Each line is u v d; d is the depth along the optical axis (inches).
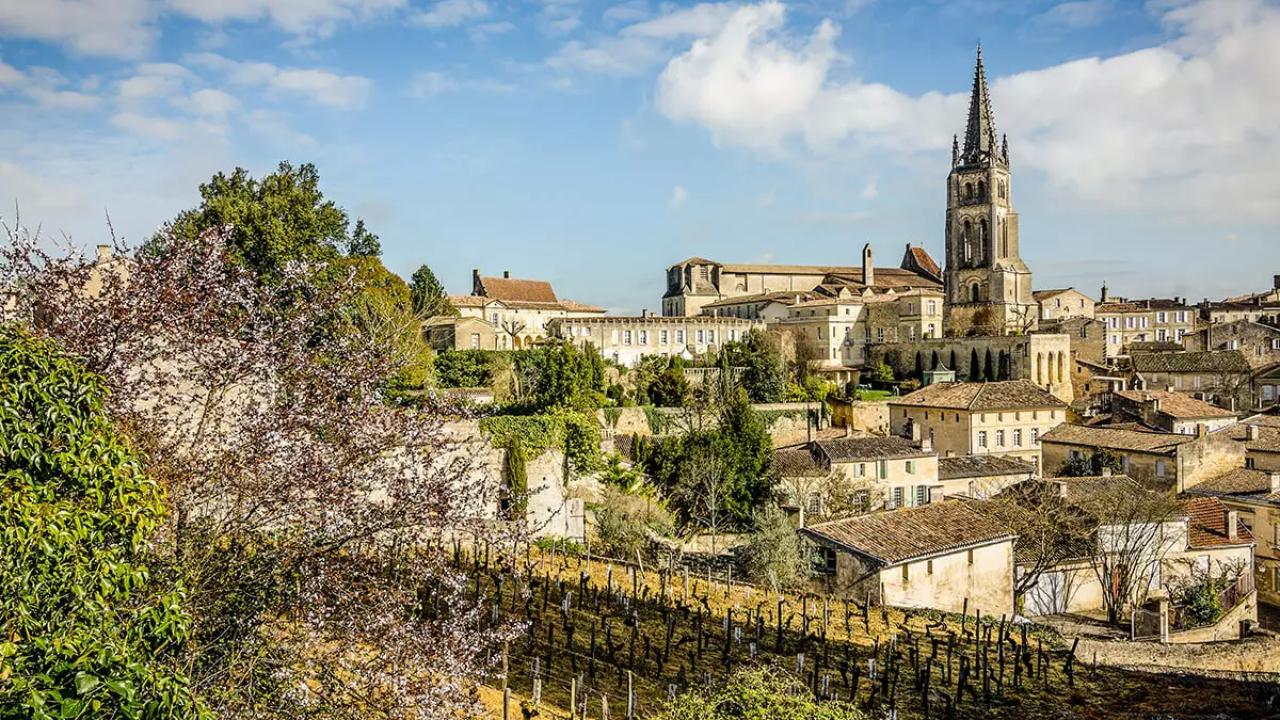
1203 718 1037.8
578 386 2490.2
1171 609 1545.3
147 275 585.6
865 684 1076.5
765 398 3506.4
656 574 1461.6
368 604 585.6
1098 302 6304.1
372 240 2581.2
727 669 1029.8
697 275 5689.0
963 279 4879.4
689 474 2122.3
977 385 3193.9
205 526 546.9
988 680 1133.7
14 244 564.7
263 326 605.6
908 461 2404.0
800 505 2004.2
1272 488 1943.9
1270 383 3553.2
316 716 537.6
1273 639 1432.1
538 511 1819.6
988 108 4884.4
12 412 390.0
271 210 1975.9
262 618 560.4
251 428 561.3
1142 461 2340.1
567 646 1027.3
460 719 599.8
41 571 373.4
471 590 1097.4
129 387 573.9
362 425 589.9
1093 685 1155.9
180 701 386.3
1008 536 1530.5
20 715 334.0
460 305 4576.8
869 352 4746.6
